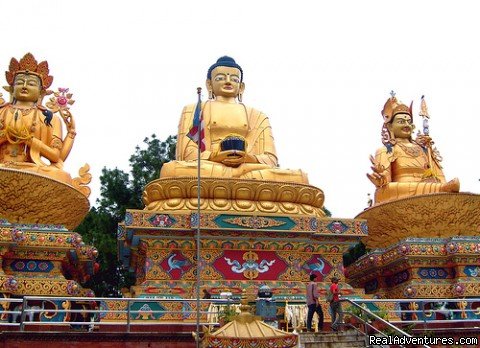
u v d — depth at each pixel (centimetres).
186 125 2198
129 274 3206
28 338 1312
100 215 3089
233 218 1764
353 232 1856
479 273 1869
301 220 1808
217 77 2347
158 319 1560
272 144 2244
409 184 2100
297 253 1827
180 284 1714
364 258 2125
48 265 1706
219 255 1775
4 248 1612
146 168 3334
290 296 1709
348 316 1538
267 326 1117
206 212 1755
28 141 1880
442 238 1945
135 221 1716
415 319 1762
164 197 1866
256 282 1752
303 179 1988
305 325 1530
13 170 1689
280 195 1883
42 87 2059
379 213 2048
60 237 1706
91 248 1898
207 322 1516
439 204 1953
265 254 1805
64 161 1992
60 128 1991
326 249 1866
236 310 1396
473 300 1588
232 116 2217
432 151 2253
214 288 1703
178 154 2159
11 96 2038
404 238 2033
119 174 3253
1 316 1532
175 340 1382
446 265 1908
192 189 1844
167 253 1753
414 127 2314
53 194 1767
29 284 1638
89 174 1984
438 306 1830
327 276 1841
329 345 1261
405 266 1920
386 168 2181
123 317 1545
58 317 1623
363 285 2255
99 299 1440
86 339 1344
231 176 1956
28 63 2042
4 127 1881
